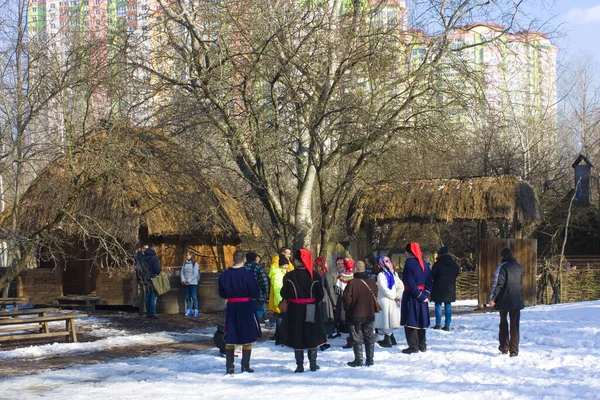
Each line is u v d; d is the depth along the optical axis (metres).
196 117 17.66
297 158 20.05
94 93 17.50
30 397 9.12
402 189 22.97
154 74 17.73
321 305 10.82
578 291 25.75
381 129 17.83
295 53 17.20
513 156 36.41
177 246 23.06
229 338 10.70
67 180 18.44
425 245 34.34
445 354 11.80
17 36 17.28
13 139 17.42
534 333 14.07
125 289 20.91
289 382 9.71
